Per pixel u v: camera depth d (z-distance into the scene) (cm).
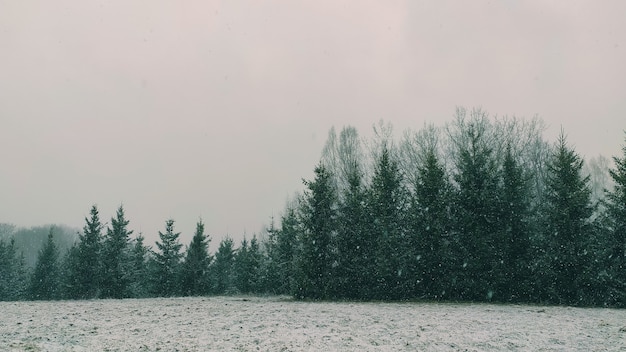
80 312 1360
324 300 2198
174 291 3872
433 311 1543
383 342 870
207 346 796
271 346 805
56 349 745
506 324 1176
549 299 2131
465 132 3638
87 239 3800
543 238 2266
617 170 2317
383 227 2312
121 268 3644
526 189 2406
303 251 2317
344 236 2331
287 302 2016
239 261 4462
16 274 4994
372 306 1764
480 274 2133
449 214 2294
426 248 2250
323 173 2475
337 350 780
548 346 855
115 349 757
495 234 2208
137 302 1912
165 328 1020
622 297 1992
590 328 1113
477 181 2366
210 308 1580
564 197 2273
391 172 2538
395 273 2216
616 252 2166
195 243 3947
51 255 4772
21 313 1302
